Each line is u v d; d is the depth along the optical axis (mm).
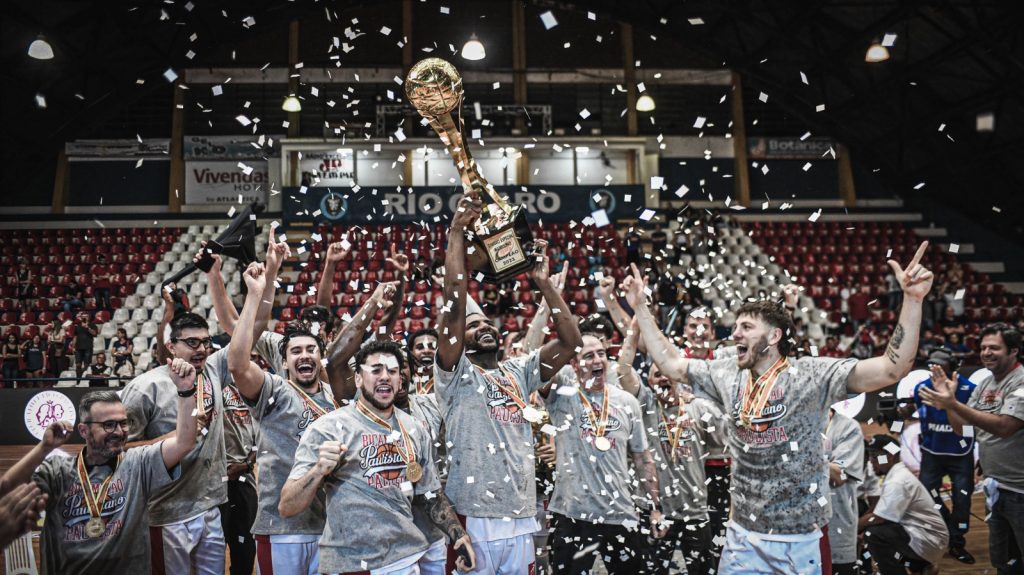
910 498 4562
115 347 12367
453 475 3670
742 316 3426
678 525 4648
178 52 15305
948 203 18672
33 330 13672
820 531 3402
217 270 4051
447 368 3688
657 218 17766
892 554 4617
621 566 4172
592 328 4348
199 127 18875
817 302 15609
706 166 19469
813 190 19625
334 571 3219
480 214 3643
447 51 19250
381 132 18594
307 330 3857
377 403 3350
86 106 15367
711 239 15742
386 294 3865
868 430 9703
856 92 16047
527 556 3713
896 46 15445
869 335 14016
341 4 16422
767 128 19906
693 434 4672
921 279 3107
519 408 3779
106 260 16797
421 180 18578
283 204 17297
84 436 3359
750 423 3377
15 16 13102
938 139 16781
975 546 5898
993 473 4531
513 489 3672
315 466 3102
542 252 3770
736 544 3490
